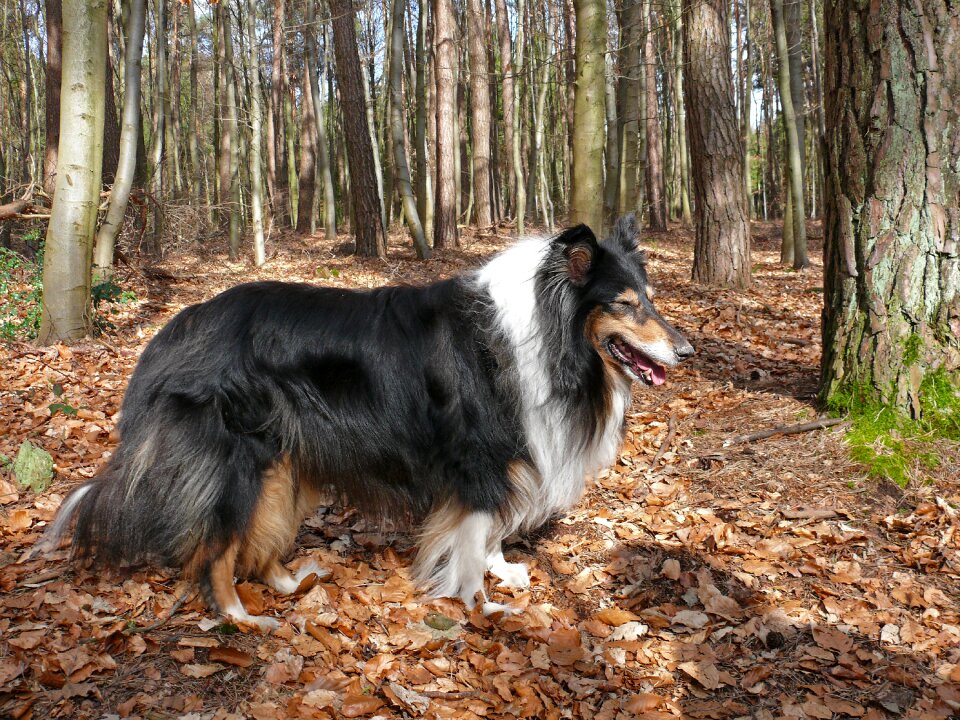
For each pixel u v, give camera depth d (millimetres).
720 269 4355
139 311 3539
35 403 2234
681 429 2062
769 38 11703
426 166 7891
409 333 1326
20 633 1190
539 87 9508
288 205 11828
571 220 3324
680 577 1444
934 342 1692
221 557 1243
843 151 1732
